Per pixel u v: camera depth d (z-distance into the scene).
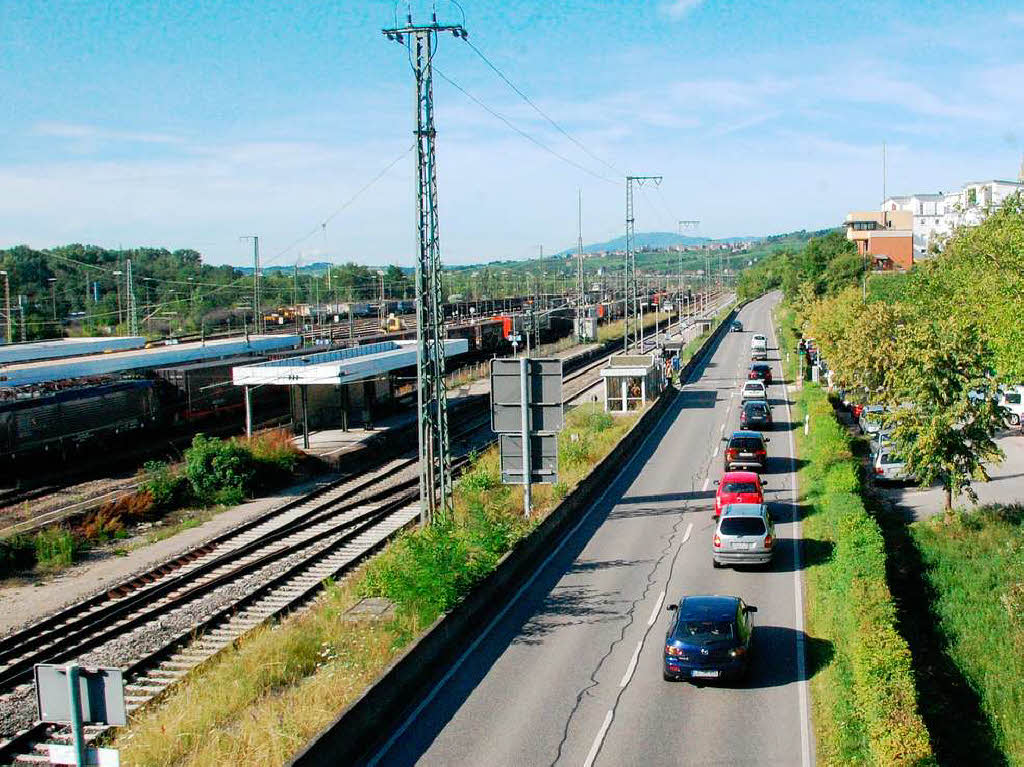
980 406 28.84
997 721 17.19
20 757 16.41
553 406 31.33
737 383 76.00
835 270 101.50
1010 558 25.23
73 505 35.47
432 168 30.09
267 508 37.38
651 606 23.22
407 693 18.30
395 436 52.69
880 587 19.75
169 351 55.88
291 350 68.88
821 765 14.77
